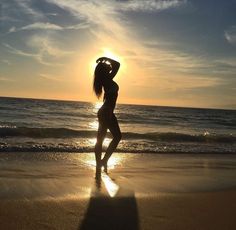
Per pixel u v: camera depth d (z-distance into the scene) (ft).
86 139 45.98
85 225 12.12
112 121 21.66
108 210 13.97
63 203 14.64
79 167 23.26
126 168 23.94
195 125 120.88
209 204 15.75
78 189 17.17
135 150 33.37
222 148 41.14
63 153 29.17
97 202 15.02
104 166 22.03
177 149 36.73
